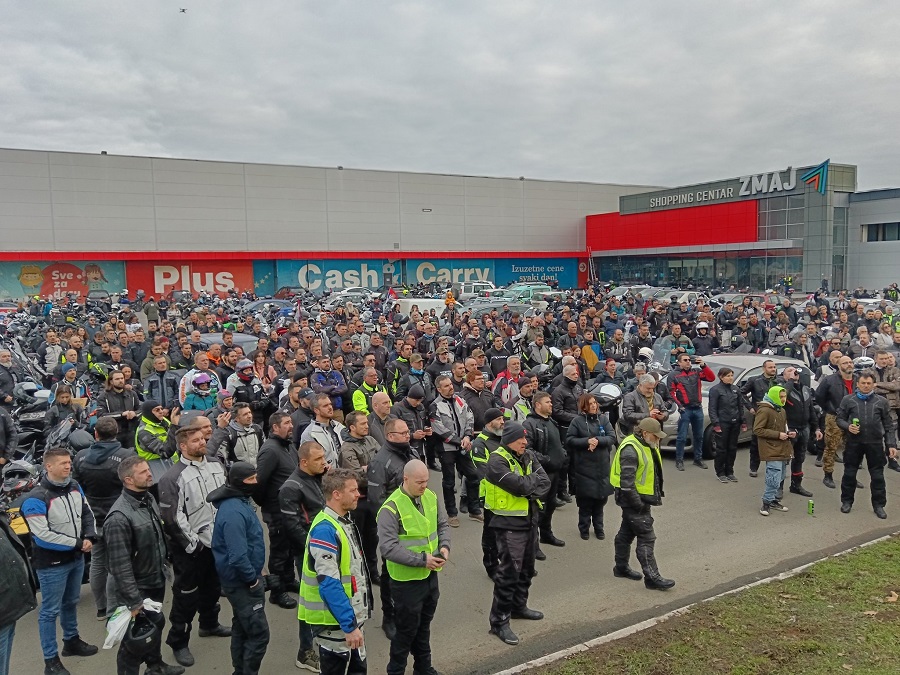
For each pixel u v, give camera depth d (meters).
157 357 10.51
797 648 5.19
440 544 4.90
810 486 9.85
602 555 7.47
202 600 5.61
